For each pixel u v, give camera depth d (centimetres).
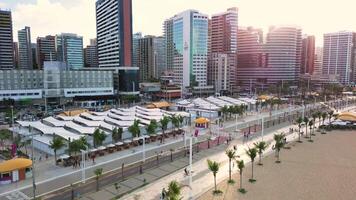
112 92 19550
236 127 10538
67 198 4756
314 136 9338
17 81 16275
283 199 4647
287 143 8344
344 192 4906
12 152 7169
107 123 9862
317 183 5316
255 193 4878
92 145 7825
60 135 7569
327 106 17700
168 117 9612
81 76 18312
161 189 5041
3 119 12769
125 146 7819
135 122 8456
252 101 16375
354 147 7969
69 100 17850
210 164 4938
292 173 5850
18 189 5159
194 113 13425
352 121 11281
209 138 8600
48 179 5612
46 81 17125
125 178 5606
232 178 5578
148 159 6844
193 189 5053
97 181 5066
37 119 12681
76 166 6334
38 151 7656
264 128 10569
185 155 7100
